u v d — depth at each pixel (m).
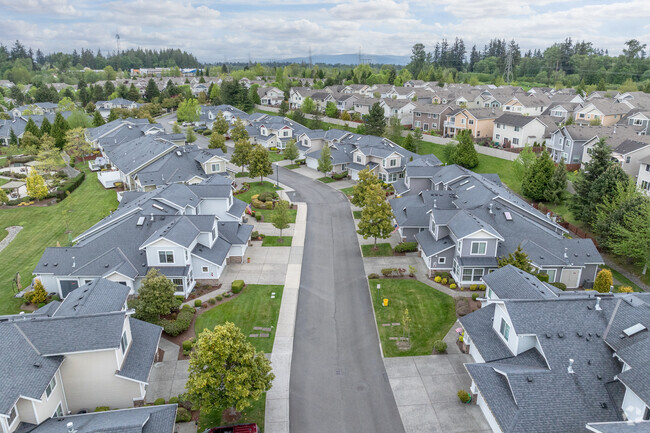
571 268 42.81
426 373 31.53
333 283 44.34
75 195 72.38
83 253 42.03
